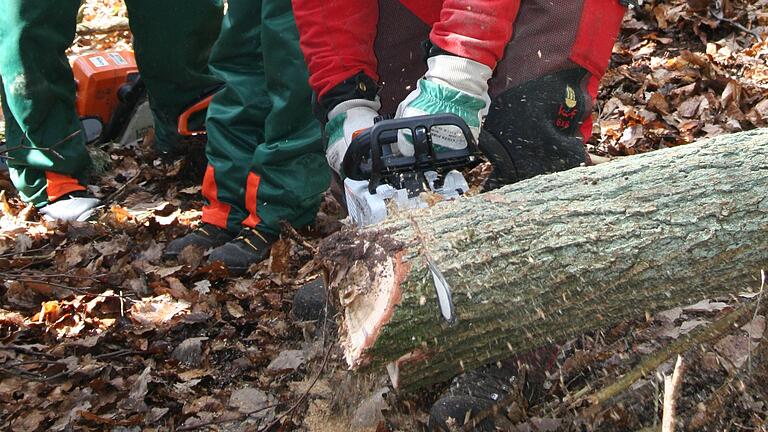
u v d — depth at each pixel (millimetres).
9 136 3535
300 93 2838
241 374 2393
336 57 2090
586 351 2082
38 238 3311
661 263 1588
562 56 2012
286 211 3025
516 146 2090
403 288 1402
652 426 1836
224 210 3174
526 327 1542
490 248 1474
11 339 2564
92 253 3158
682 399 1969
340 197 2389
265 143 3000
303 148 2953
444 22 1815
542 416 1937
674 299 1680
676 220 1599
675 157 1706
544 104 2035
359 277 1477
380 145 1715
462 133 1755
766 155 1706
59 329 2627
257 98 3070
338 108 2074
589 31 2012
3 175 3914
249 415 2186
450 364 1551
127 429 2162
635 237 1568
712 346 1989
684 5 4590
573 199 1584
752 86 3879
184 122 3848
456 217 1512
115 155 4125
